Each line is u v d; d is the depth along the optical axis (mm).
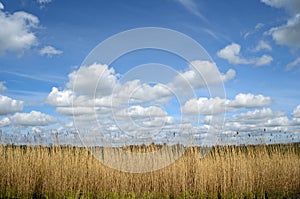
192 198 9891
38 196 9500
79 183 9750
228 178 10586
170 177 10125
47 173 9664
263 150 12625
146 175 10250
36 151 10242
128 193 9883
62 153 10516
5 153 10203
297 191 12359
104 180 10062
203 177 10227
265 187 11586
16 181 9422
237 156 11352
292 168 12594
